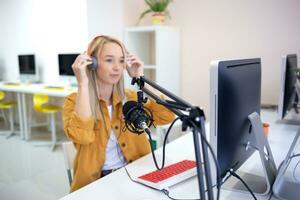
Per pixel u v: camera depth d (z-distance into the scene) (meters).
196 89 3.21
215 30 2.98
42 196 2.41
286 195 0.93
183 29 3.19
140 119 0.95
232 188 1.00
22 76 4.72
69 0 4.12
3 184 2.66
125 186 1.05
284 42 2.63
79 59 1.23
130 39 3.17
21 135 4.27
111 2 3.18
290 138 1.67
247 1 2.76
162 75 3.02
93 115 1.27
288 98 1.92
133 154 1.39
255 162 1.26
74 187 1.32
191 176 1.10
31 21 4.68
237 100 0.90
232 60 0.87
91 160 1.30
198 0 3.03
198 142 0.66
